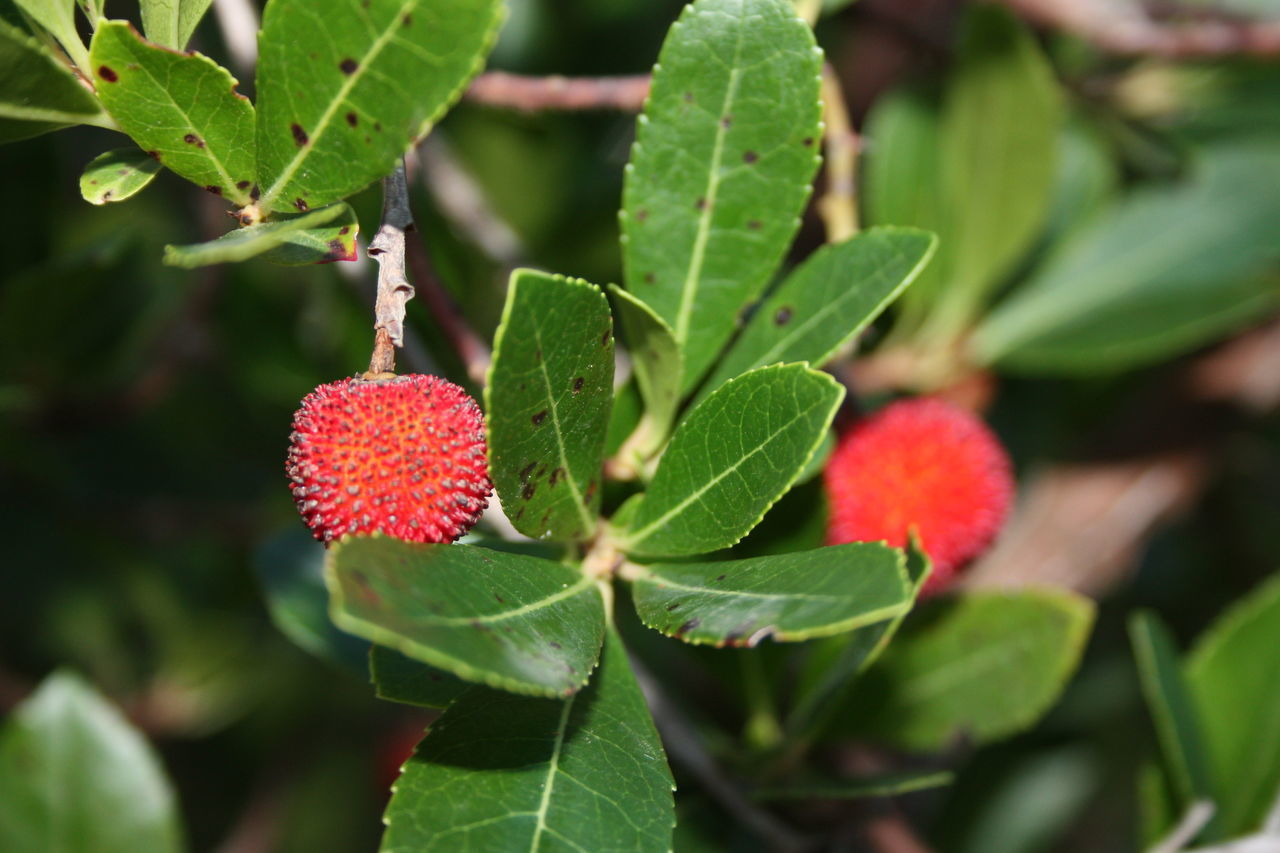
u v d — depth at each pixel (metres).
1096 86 0.52
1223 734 0.44
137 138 0.35
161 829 0.44
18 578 0.54
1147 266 0.51
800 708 0.42
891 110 0.49
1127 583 0.61
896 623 0.38
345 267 0.41
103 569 0.55
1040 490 0.55
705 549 0.36
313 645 0.44
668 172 0.38
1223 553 0.62
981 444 0.42
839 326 0.37
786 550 0.40
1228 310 0.49
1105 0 0.51
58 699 0.44
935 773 0.39
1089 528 0.53
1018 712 0.43
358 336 0.44
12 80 0.34
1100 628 0.60
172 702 0.57
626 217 0.38
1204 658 0.44
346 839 0.61
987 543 0.42
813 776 0.42
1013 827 0.53
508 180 0.51
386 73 0.34
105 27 0.34
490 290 0.45
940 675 0.43
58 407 0.50
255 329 0.50
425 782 0.35
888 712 0.43
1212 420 0.54
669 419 0.38
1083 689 0.57
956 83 0.47
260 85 0.35
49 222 0.48
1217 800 0.43
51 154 0.47
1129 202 0.52
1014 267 0.51
